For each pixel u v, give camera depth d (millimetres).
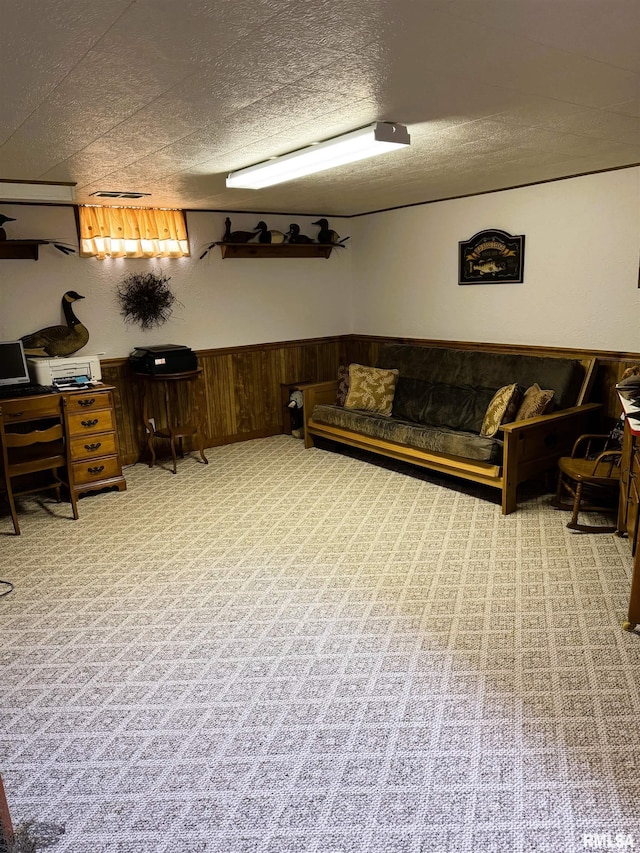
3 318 4730
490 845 1663
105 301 5191
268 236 5770
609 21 1645
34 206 4734
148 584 3242
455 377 5070
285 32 1665
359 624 2787
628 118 2699
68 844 1716
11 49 1715
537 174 4203
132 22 1566
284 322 6215
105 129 2621
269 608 2959
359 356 6613
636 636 2615
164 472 5188
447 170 3912
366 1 1489
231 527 3961
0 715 2273
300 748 2049
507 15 1598
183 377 5117
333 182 4207
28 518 4242
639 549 2543
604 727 2084
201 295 5672
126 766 2002
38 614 2977
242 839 1713
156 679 2451
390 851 1658
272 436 6305
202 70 1942
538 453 4059
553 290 4605
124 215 5082
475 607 2891
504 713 2172
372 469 5074
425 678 2383
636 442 3029
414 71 2021
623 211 4082
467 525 3848
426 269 5625
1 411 3896
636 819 1729
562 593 2990
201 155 3186
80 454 4473
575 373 4340
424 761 1966
